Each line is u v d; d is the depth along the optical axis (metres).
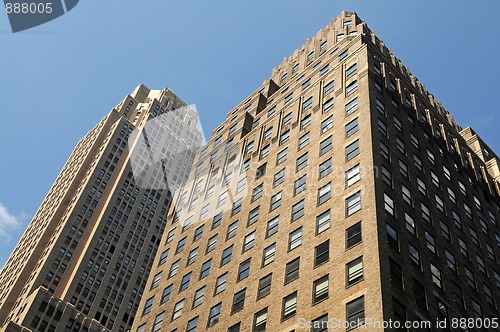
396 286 36.16
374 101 53.69
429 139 58.75
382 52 71.06
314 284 39.41
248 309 42.88
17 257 129.12
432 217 47.44
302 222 46.22
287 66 87.38
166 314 51.47
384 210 41.31
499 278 50.78
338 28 82.00
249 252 48.97
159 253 62.25
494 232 57.19
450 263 45.09
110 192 131.75
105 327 106.56
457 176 58.94
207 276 51.22
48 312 97.25
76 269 110.75
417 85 73.25
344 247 39.91
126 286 115.62
